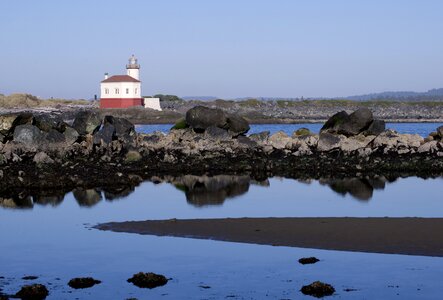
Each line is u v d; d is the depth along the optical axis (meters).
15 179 35.31
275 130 103.06
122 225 24.58
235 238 22.22
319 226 23.77
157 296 16.42
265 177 40.53
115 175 38.62
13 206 29.34
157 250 20.77
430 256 19.62
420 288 16.83
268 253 20.28
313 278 17.73
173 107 151.75
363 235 22.28
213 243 21.61
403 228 23.17
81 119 52.12
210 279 17.73
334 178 39.97
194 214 27.44
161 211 28.17
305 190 35.00
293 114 152.38
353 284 17.20
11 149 45.06
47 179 35.88
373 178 39.88
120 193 33.56
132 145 49.72
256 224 24.30
